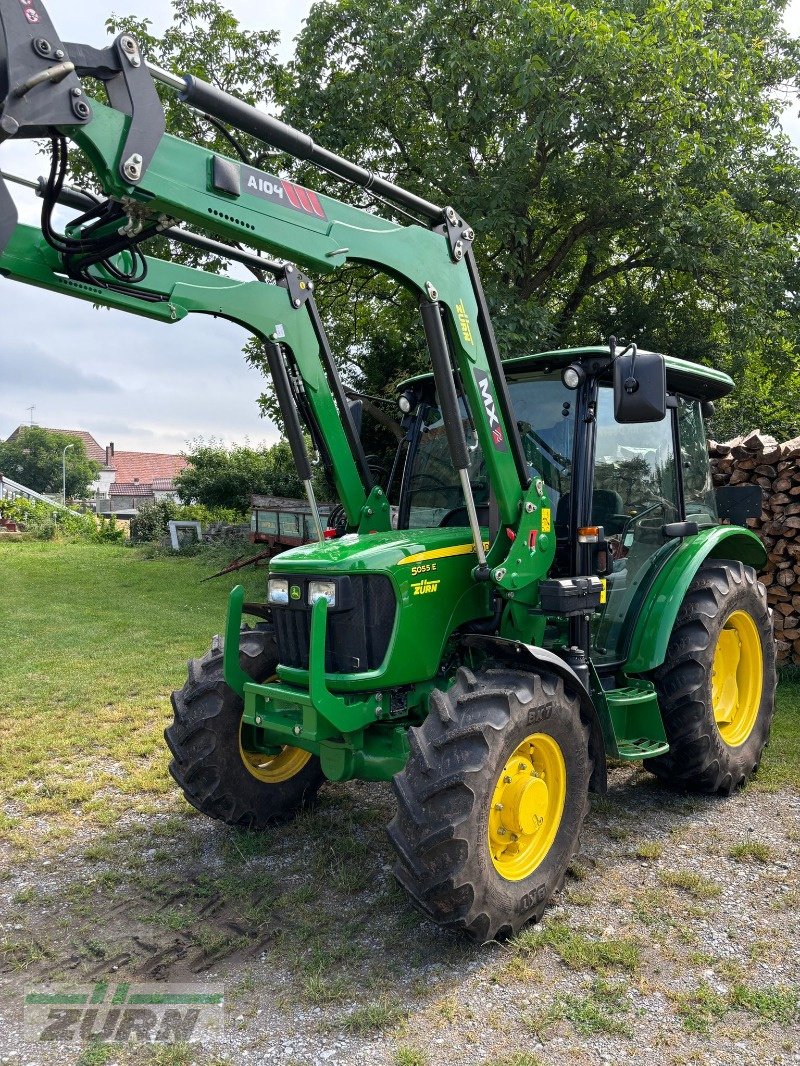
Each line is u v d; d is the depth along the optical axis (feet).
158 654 27.63
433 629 11.75
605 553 12.83
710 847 12.91
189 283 12.01
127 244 9.53
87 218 9.76
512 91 36.91
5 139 7.80
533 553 12.16
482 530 13.33
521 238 38.01
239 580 46.96
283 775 14.20
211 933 10.76
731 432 51.57
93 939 10.75
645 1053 8.38
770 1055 8.30
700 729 13.91
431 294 11.44
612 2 38.96
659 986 9.45
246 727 13.47
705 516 16.65
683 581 14.02
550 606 11.80
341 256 10.50
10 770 17.08
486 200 37.86
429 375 14.55
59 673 25.17
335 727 10.89
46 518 90.12
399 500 14.92
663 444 15.17
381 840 13.51
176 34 44.73
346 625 11.35
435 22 37.70
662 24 37.47
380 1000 9.30
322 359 13.83
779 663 23.04
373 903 11.48
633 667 13.71
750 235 39.93
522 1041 8.59
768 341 47.01
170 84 8.93
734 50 41.16
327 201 10.53
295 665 11.98
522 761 10.69
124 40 8.52
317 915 11.14
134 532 76.95
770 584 23.56
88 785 16.22
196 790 13.30
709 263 41.06
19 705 21.81
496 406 12.07
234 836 13.69
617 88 36.29
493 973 9.77
